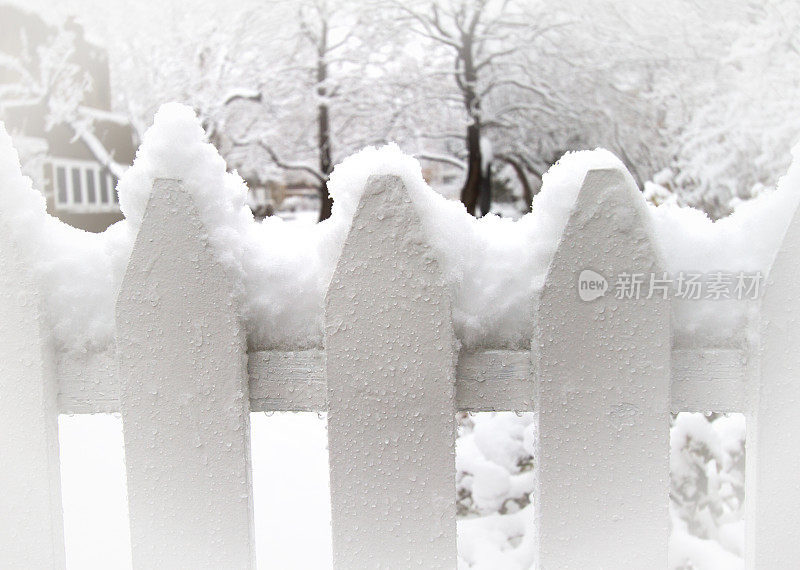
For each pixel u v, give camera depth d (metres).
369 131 11.16
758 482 0.70
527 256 0.70
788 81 6.39
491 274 0.71
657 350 0.68
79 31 9.16
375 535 0.73
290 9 10.00
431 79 10.63
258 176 11.90
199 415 0.73
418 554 0.72
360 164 0.70
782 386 0.69
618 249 0.67
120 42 9.75
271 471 1.64
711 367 0.71
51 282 0.75
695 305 0.71
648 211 0.68
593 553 0.71
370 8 10.23
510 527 1.34
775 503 0.70
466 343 0.71
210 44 9.74
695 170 7.16
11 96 8.62
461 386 0.72
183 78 9.73
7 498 0.77
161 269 0.71
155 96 9.77
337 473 0.72
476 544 1.27
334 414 0.71
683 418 1.32
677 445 1.31
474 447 1.51
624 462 0.70
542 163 11.64
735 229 0.70
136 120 10.05
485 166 11.47
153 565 0.75
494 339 0.72
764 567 0.71
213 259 0.70
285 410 0.73
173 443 0.73
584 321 0.69
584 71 9.95
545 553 0.72
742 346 0.71
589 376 0.69
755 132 6.61
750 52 6.66
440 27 10.23
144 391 0.73
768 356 0.69
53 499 0.77
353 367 0.71
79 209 12.92
